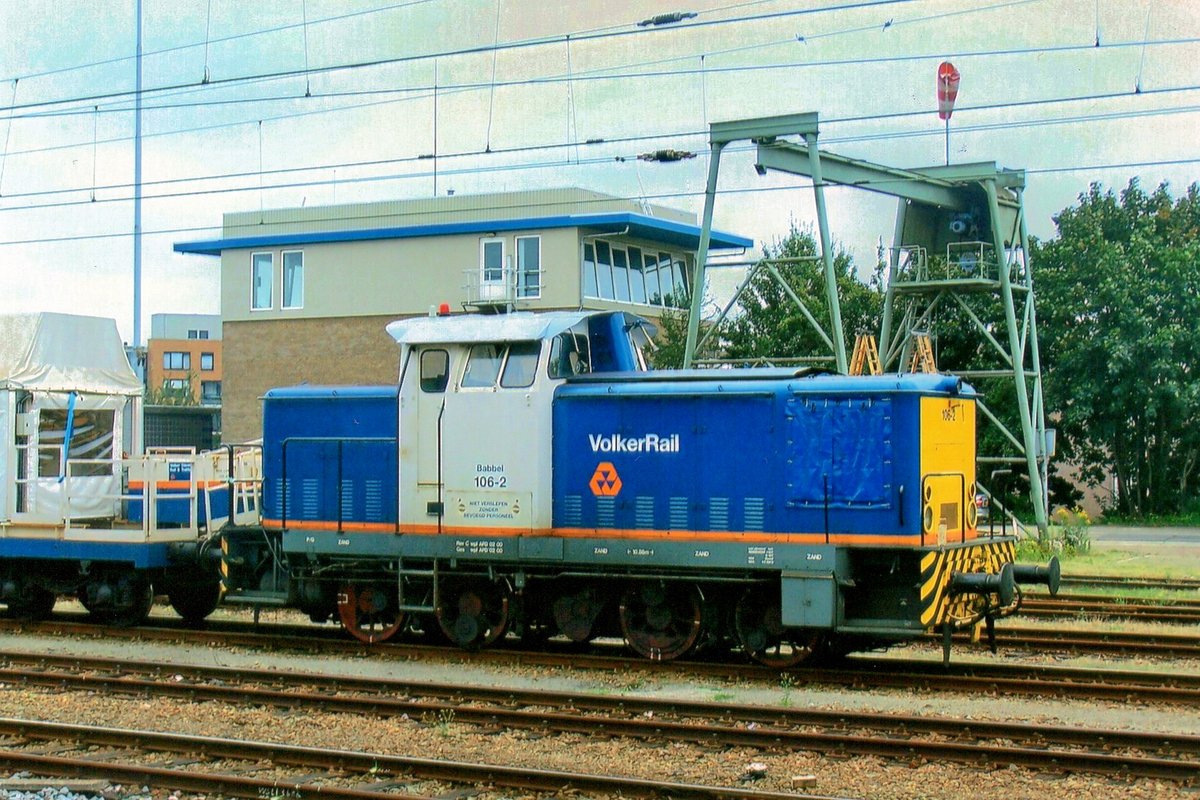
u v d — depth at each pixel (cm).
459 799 909
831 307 2267
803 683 1319
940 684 1283
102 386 1878
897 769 972
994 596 1462
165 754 1038
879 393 1324
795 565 1331
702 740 1058
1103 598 1942
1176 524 4016
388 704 1173
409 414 1525
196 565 1742
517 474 1465
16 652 1479
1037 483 2719
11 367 1780
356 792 895
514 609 1500
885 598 1340
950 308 4203
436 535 1500
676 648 1423
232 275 4247
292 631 1748
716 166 2356
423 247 3953
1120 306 4041
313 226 4216
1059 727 1036
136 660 1423
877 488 1315
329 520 1577
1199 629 1670
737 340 3803
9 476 1758
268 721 1157
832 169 2366
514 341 1476
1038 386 2862
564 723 1105
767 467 1367
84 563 1722
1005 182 2741
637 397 1430
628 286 3997
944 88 2609
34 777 977
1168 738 1003
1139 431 4231
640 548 1403
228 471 1747
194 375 7925
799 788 926
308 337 4128
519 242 3822
